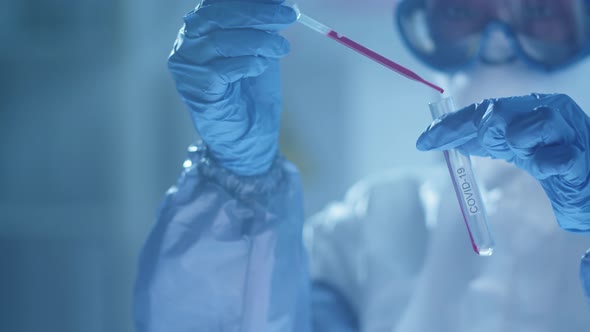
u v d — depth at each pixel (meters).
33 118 2.77
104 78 2.72
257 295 0.96
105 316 2.75
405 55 3.18
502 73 1.23
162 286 0.96
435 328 1.23
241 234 0.96
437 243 1.27
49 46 2.71
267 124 0.95
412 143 3.23
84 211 2.75
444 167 1.42
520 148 0.74
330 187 3.24
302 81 3.22
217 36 0.83
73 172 2.77
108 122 2.74
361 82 3.24
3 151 2.78
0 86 2.75
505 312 1.20
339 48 3.20
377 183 1.46
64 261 2.77
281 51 0.85
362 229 1.40
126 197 2.75
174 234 0.96
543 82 1.23
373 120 3.25
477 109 0.79
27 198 2.79
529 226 1.24
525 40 1.18
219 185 0.98
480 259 1.24
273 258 0.97
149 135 2.74
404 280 1.32
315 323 1.28
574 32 1.17
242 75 0.83
